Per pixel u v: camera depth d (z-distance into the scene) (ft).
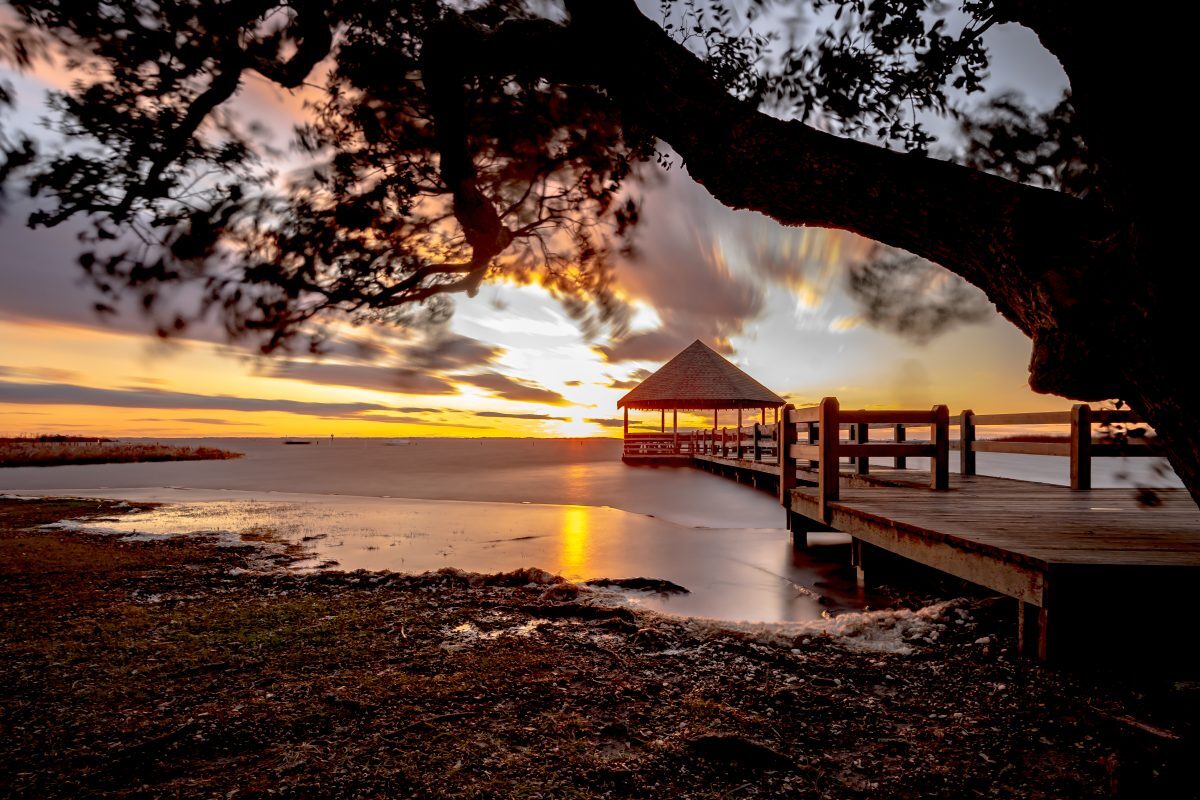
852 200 7.23
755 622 17.74
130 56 8.74
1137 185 5.10
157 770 8.79
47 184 8.24
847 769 8.95
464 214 10.69
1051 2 5.42
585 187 12.04
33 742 9.61
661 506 58.39
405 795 8.13
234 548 33.06
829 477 27.14
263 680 12.20
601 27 8.02
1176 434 5.20
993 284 6.81
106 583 22.12
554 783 8.43
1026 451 31.01
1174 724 10.17
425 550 34.09
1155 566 12.76
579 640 14.99
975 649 14.29
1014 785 8.46
